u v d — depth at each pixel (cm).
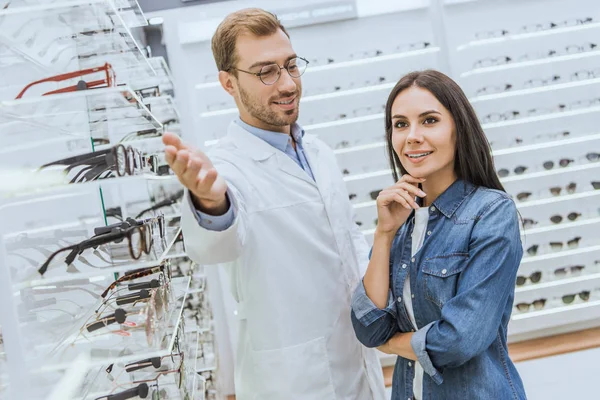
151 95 206
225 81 164
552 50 367
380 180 361
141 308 121
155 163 164
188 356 167
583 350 328
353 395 163
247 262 154
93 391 113
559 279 361
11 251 98
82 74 128
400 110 128
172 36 345
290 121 157
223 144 169
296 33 361
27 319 101
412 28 365
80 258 111
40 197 117
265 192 158
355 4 359
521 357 325
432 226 130
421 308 127
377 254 135
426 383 127
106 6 132
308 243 159
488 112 364
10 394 91
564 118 365
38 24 129
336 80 364
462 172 129
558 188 363
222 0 350
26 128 115
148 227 117
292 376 154
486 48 364
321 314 159
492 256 116
